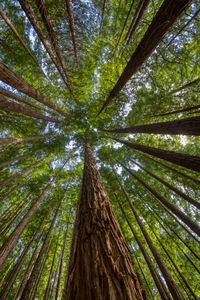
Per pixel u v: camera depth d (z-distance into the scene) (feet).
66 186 36.73
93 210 7.62
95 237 5.78
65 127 40.50
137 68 16.43
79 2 20.81
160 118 29.99
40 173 39.01
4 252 15.43
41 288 27.99
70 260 6.00
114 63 28.66
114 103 34.58
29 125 33.81
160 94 26.86
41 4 14.32
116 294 3.85
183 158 12.92
